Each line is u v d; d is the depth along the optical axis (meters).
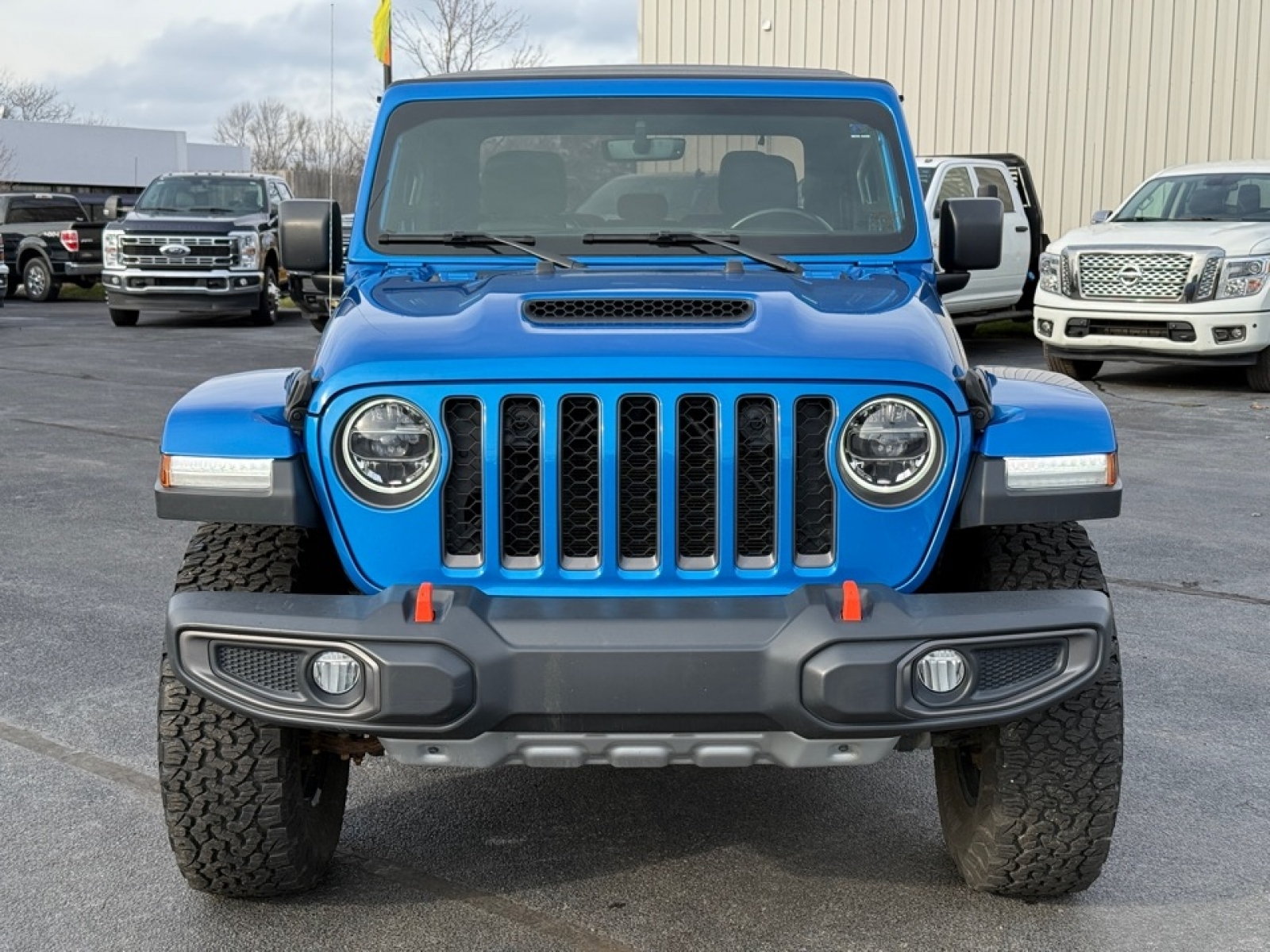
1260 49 18.92
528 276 4.18
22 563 7.31
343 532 3.41
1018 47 20.64
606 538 3.34
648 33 23.69
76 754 4.79
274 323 22.42
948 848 4.04
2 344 18.77
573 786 4.63
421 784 4.66
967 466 3.46
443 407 3.33
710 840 4.21
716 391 3.32
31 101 72.00
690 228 4.66
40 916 3.70
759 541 3.40
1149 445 10.84
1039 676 3.31
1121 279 13.25
